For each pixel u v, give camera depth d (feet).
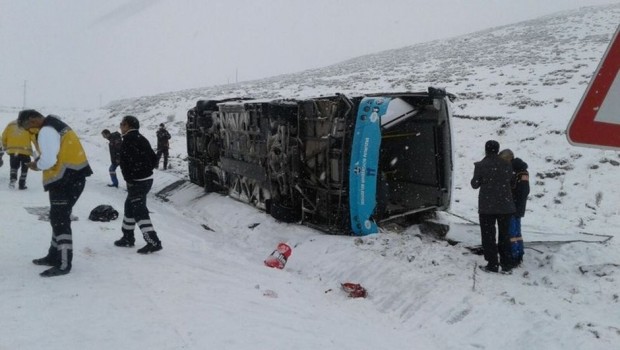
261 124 34.88
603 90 6.99
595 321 17.24
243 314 17.44
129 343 14.19
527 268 23.41
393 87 88.48
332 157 29.17
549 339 16.40
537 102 61.36
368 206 28.04
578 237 26.73
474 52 129.49
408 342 17.71
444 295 20.21
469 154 51.72
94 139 92.32
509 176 22.72
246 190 39.27
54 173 19.30
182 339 14.73
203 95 128.88
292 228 31.96
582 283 21.04
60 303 16.75
